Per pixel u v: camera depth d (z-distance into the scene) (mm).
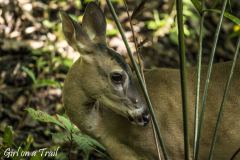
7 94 13531
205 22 16656
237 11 17375
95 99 9297
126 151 9578
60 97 13453
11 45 14867
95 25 9438
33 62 14438
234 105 9484
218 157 9695
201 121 7566
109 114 9484
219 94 9555
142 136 9414
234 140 9500
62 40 14867
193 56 15656
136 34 15383
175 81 9625
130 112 8945
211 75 9680
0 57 14570
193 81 9641
